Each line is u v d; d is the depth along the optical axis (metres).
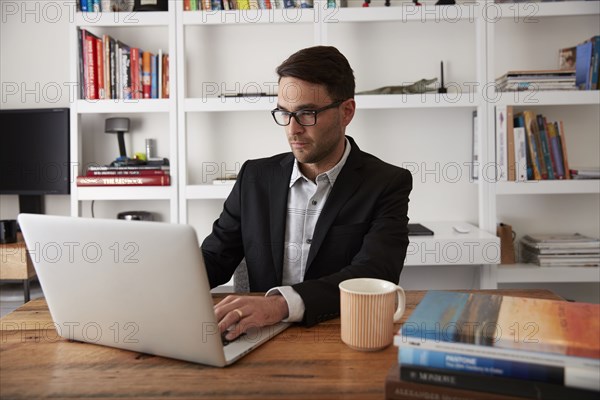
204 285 0.74
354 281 0.90
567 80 2.27
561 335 0.66
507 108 2.28
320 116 1.24
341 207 1.35
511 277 2.31
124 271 0.78
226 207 1.52
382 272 1.13
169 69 2.36
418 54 2.57
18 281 2.71
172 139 2.38
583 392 0.61
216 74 2.63
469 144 2.59
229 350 0.84
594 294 2.59
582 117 2.53
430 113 2.59
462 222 2.59
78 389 0.72
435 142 2.60
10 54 2.66
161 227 0.73
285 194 1.42
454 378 0.65
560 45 2.52
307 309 0.97
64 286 0.85
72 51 2.38
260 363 0.80
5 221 2.44
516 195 2.61
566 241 2.33
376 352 0.84
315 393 0.69
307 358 0.82
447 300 0.85
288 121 1.25
